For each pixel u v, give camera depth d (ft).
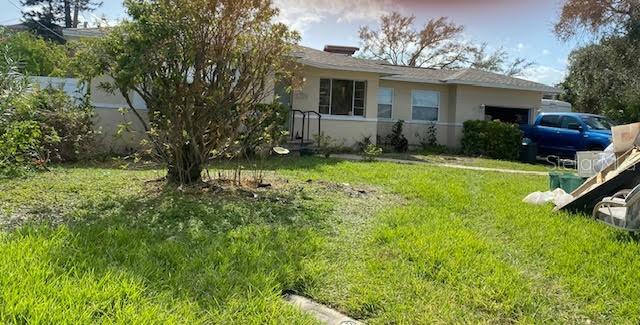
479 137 53.57
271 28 20.30
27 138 22.70
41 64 52.54
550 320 9.71
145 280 9.90
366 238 14.57
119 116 35.60
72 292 8.77
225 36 19.29
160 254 11.80
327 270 11.60
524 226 17.28
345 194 21.74
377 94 51.96
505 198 23.24
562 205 20.04
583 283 11.52
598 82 68.64
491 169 39.29
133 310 8.44
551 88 60.95
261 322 8.78
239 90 20.45
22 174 21.65
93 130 31.50
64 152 28.94
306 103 48.01
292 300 10.12
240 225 15.30
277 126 29.58
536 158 51.70
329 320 9.34
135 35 17.69
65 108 29.27
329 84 49.44
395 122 57.77
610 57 64.95
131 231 13.58
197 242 13.20
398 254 13.10
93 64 19.10
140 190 19.61
